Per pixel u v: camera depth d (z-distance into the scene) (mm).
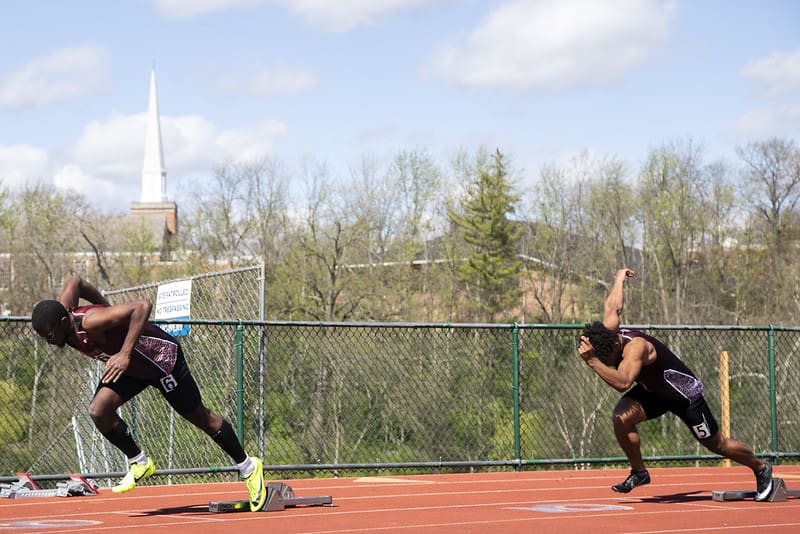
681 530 6965
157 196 135750
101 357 7461
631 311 49312
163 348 7500
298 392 15688
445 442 16344
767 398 16438
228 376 13234
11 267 42438
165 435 13898
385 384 16297
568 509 8555
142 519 7891
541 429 16828
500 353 16844
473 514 8148
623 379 8016
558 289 50656
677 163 51312
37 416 14445
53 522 7758
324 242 41594
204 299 15055
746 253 50781
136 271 45219
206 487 11211
